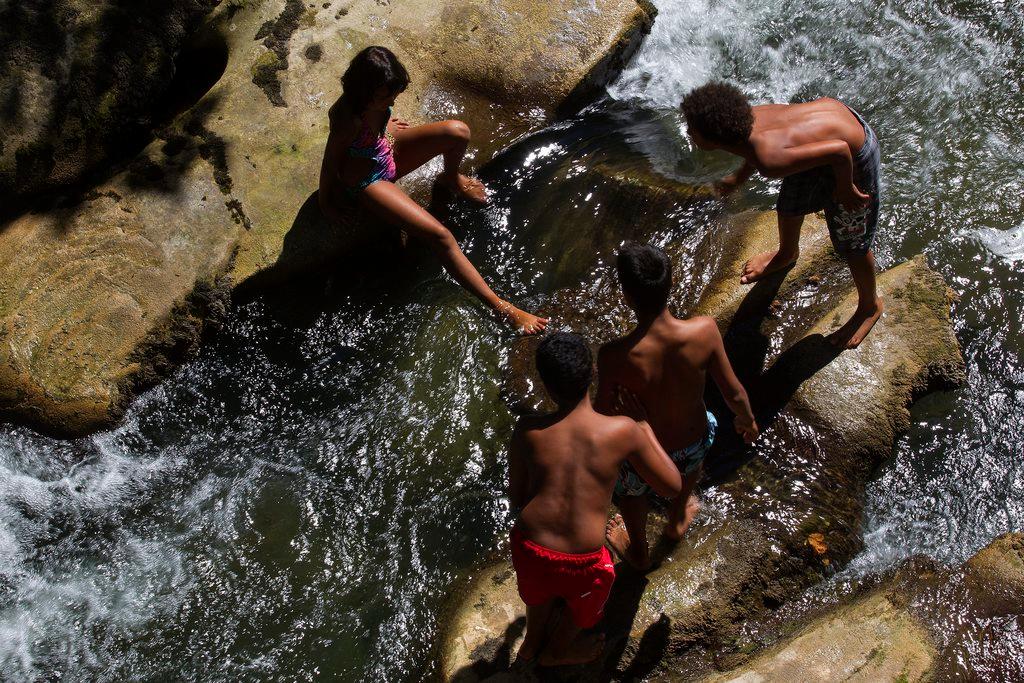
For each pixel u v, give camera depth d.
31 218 5.29
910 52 6.09
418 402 4.78
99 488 4.67
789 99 6.02
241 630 4.10
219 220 5.21
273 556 4.32
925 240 5.02
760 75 6.17
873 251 4.97
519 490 3.41
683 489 3.81
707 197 5.19
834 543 3.93
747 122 3.64
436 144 5.16
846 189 3.81
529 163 5.75
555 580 3.21
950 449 4.23
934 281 4.62
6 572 4.40
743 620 3.72
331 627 4.05
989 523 4.00
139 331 4.96
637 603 3.72
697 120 3.68
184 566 4.34
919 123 5.71
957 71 5.93
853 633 3.57
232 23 5.79
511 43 5.95
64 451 4.81
